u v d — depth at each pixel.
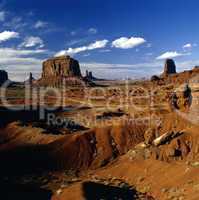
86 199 50.66
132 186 59.50
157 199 52.84
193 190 49.75
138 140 78.81
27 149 79.31
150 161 64.56
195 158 60.84
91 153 76.44
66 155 76.06
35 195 58.38
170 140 67.00
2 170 71.00
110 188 57.53
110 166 71.88
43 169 72.19
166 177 57.66
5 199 57.12
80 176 68.44
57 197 55.62
